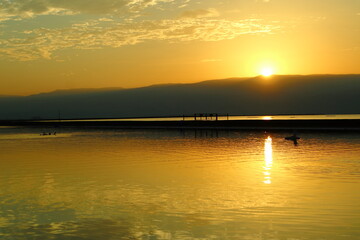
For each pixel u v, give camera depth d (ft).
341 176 74.64
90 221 48.70
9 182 73.77
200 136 196.03
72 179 75.92
